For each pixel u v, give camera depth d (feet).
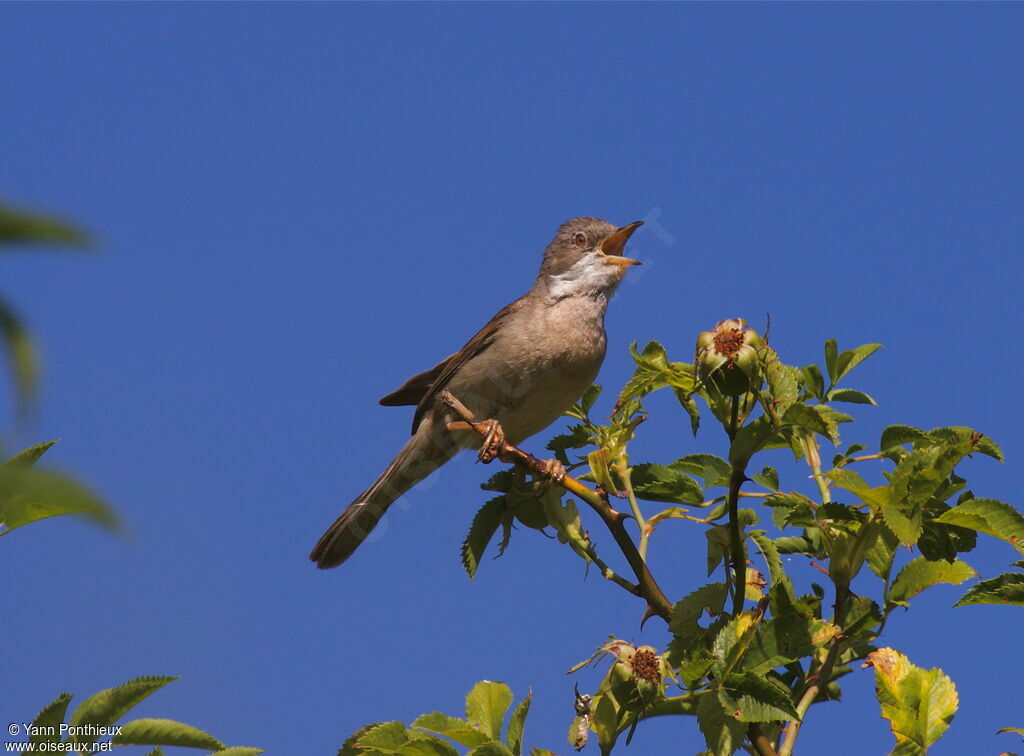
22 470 6.50
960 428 16.75
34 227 4.46
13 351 4.85
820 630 14.84
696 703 15.15
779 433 18.20
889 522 14.58
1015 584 14.69
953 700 14.51
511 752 14.75
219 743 12.34
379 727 14.89
